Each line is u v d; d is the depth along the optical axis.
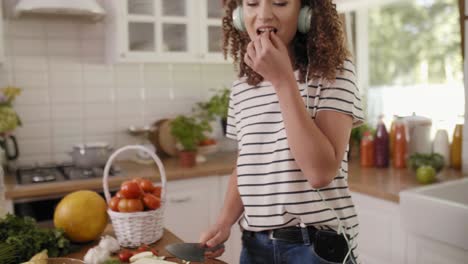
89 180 2.32
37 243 1.19
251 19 0.99
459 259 1.71
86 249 1.30
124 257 1.16
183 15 2.78
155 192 1.40
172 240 1.36
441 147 2.49
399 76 3.02
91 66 2.86
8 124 2.48
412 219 1.86
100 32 2.86
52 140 2.80
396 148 2.59
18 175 2.47
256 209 1.13
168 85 3.09
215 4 2.87
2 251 1.12
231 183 1.32
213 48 2.88
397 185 2.16
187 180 2.55
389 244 2.05
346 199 1.10
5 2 2.62
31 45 2.71
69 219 1.30
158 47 2.70
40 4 2.33
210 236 1.25
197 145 2.80
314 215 1.06
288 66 0.90
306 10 1.00
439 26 2.75
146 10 2.67
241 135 1.19
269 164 1.10
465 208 1.63
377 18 3.15
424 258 1.86
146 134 2.94
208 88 3.22
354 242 1.12
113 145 2.96
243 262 1.21
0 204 1.46
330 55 1.00
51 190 2.21
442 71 2.74
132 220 1.29
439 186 1.99
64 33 2.78
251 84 1.18
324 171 0.90
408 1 2.88
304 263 1.09
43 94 2.75
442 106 2.73
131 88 2.98
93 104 2.88
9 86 2.65
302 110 0.90
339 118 0.98
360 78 3.22
